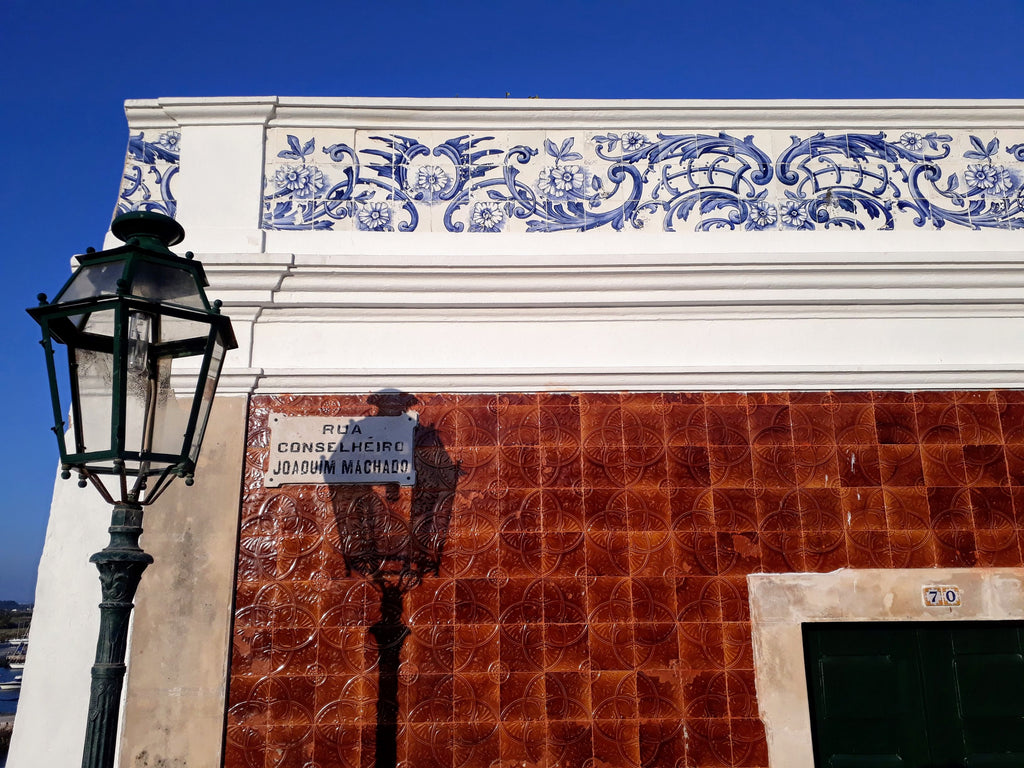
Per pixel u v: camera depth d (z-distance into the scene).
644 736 3.94
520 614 4.05
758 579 4.14
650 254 4.37
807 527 4.22
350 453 4.23
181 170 4.60
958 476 4.32
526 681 3.98
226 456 4.18
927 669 4.14
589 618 4.06
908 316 4.51
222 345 2.91
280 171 4.64
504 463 4.25
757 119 4.78
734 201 4.68
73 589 4.02
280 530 4.13
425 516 4.17
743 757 3.94
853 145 4.79
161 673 3.91
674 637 4.06
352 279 4.35
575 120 4.74
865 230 4.66
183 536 4.07
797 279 4.43
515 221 4.61
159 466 2.69
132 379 2.57
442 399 4.32
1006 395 4.43
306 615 4.03
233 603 4.02
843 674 4.12
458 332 4.43
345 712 3.92
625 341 4.43
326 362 4.36
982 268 4.42
